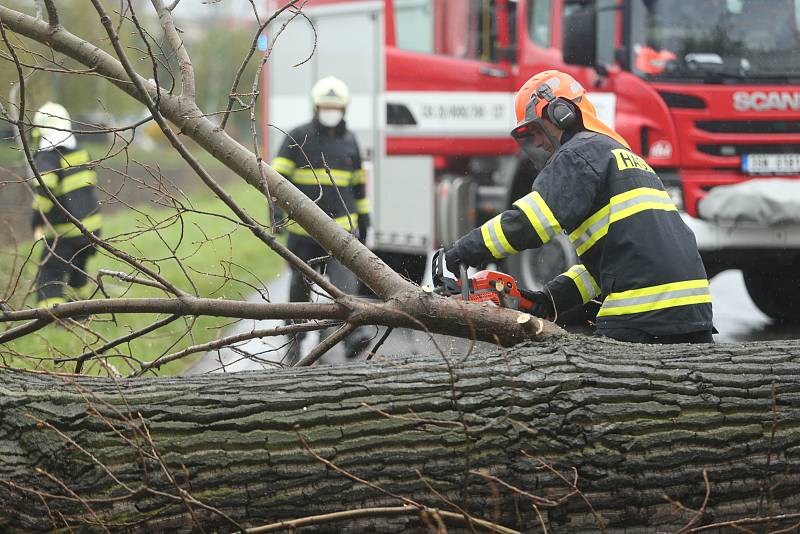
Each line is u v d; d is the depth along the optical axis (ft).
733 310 46.29
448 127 46.50
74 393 15.97
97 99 22.77
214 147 20.75
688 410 15.88
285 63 57.00
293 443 15.43
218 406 15.64
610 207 19.33
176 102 20.86
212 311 18.79
